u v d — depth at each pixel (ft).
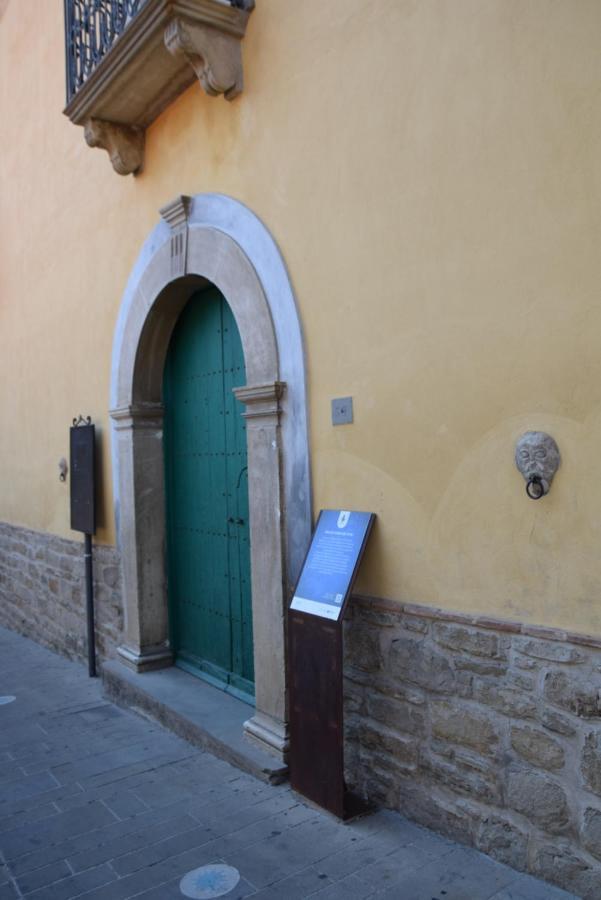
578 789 8.35
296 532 12.31
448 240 9.68
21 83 25.71
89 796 12.32
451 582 9.77
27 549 26.16
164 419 18.38
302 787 11.40
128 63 14.43
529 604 8.82
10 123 27.02
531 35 8.60
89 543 20.33
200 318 16.85
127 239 18.16
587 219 8.10
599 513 8.06
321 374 11.78
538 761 8.75
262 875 9.54
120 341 18.45
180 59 14.15
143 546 17.94
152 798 12.05
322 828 10.53
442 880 9.04
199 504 17.10
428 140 9.91
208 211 14.66
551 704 8.59
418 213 10.08
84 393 21.06
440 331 9.82
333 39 11.46
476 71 9.25
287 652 12.39
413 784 10.40
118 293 18.74
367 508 11.00
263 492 12.88
